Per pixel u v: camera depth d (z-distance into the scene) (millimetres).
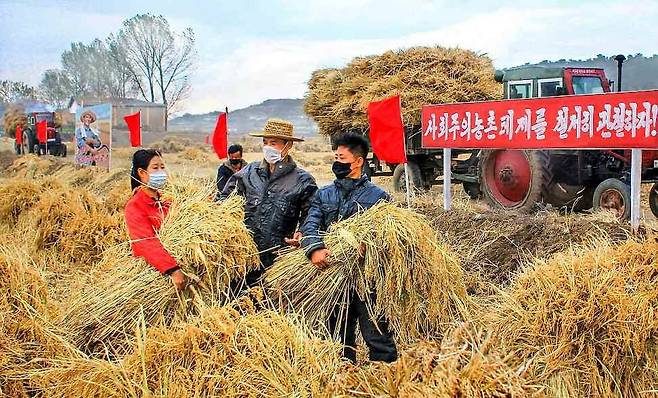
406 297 3615
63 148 28578
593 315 3328
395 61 12055
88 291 3971
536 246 6273
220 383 2871
